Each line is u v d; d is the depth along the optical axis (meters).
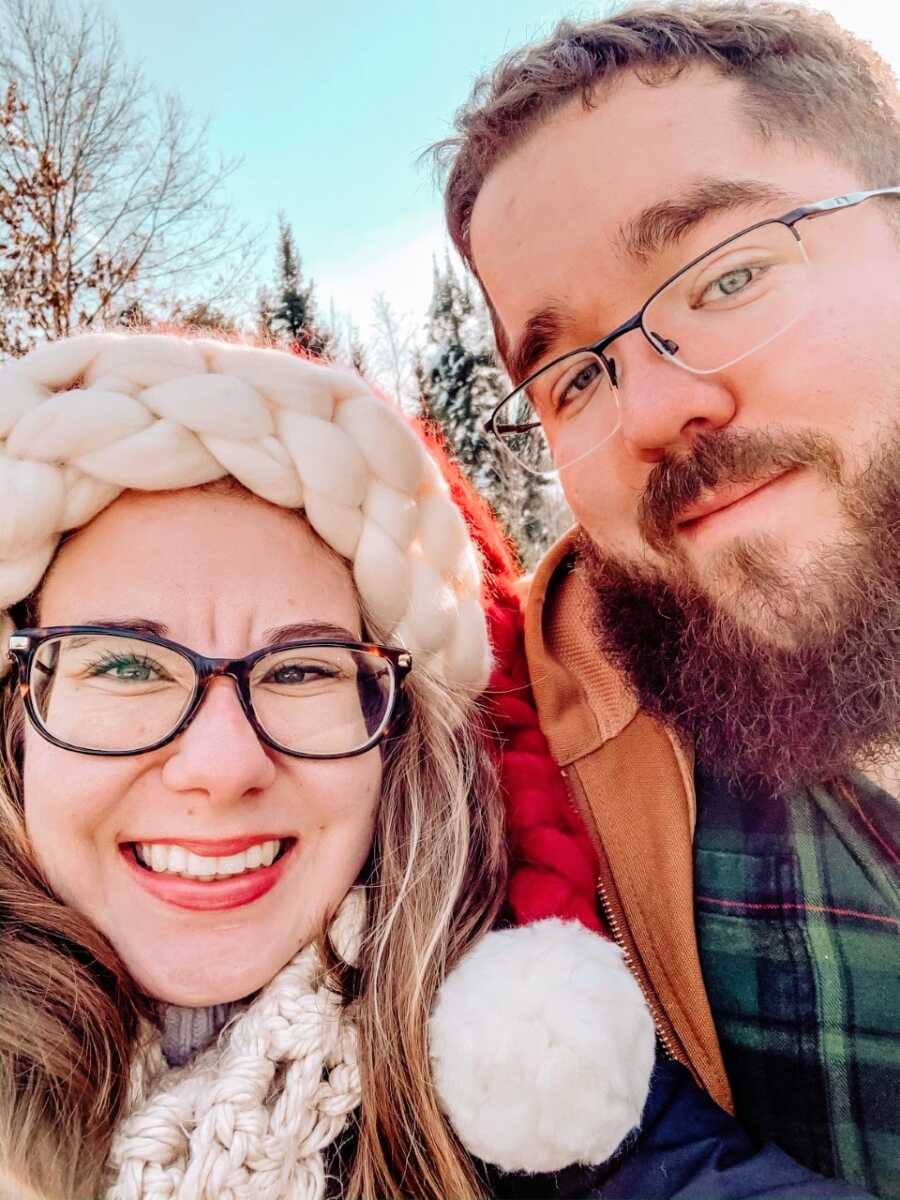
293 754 0.29
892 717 0.33
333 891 0.30
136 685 0.28
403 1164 0.28
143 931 0.29
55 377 0.30
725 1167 0.28
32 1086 0.27
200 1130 0.26
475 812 0.34
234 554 0.30
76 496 0.29
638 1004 0.28
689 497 0.34
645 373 0.34
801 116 0.33
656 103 0.34
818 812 0.36
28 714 0.28
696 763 0.38
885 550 0.32
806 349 0.32
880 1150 0.32
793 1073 0.33
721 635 0.34
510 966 0.28
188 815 0.28
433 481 0.35
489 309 0.45
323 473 0.30
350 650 0.31
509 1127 0.26
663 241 0.33
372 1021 0.30
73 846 0.28
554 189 0.35
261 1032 0.28
